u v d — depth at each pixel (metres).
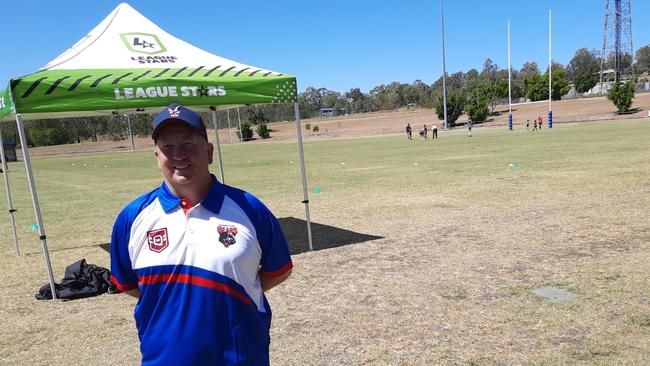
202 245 1.89
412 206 10.57
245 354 1.92
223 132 92.06
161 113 1.93
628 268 5.57
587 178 12.77
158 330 1.89
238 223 1.94
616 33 89.94
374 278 5.85
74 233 10.03
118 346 4.41
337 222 9.38
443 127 67.44
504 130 50.88
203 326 1.86
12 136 70.62
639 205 8.98
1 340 4.67
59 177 25.50
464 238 7.48
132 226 1.97
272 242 2.08
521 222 8.28
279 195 13.66
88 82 5.49
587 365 3.53
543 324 4.25
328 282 5.81
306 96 157.00
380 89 159.75
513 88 100.44
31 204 15.00
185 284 1.87
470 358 3.74
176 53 6.66
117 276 2.08
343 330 4.42
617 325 4.14
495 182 13.30
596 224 7.76
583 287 5.07
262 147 50.59
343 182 15.77
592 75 104.81
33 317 5.26
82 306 5.54
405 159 23.30
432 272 5.92
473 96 79.00
